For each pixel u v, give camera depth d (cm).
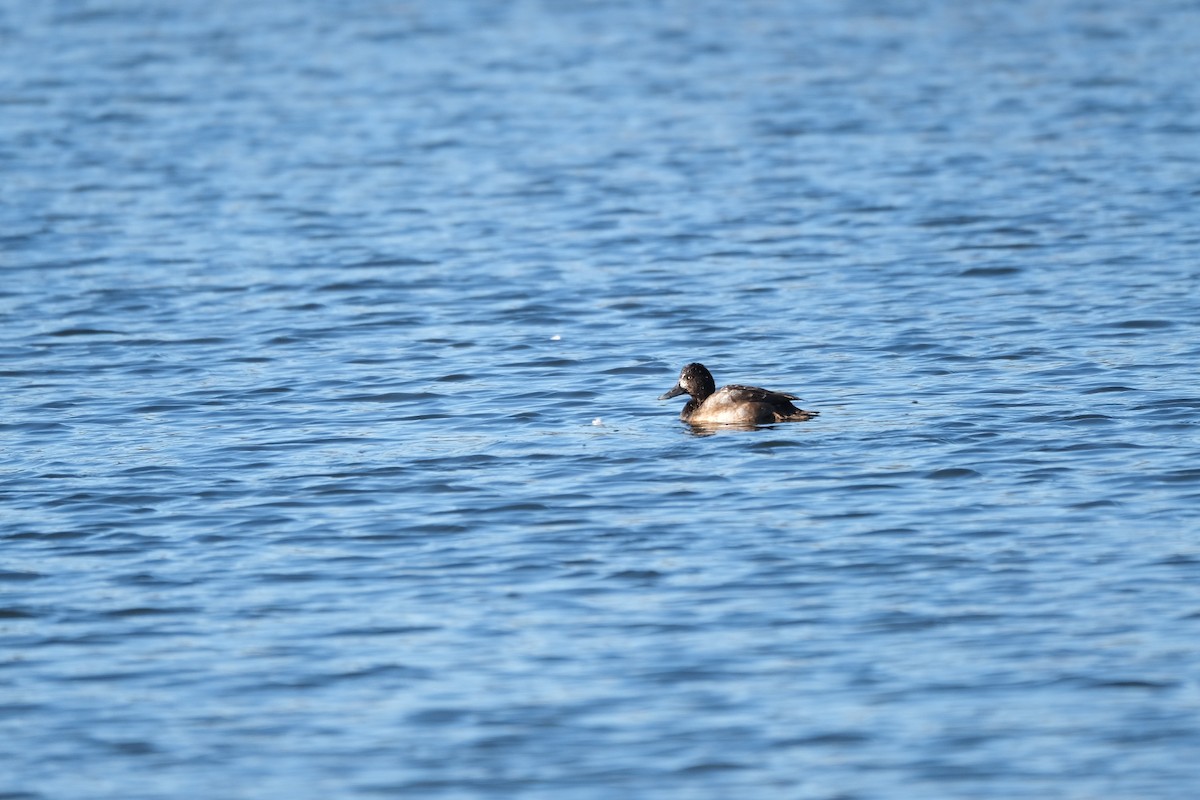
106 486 2261
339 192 4266
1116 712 1583
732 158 4581
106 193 4250
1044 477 2188
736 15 7006
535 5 7325
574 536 2041
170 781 1512
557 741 1564
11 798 1489
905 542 1991
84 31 6644
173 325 3162
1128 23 6562
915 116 5038
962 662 1692
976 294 3231
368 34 6625
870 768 1503
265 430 2511
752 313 3147
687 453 2333
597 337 3016
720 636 1764
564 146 4778
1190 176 4159
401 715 1620
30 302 3334
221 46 6350
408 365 2864
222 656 1748
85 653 1762
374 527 2089
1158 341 2838
